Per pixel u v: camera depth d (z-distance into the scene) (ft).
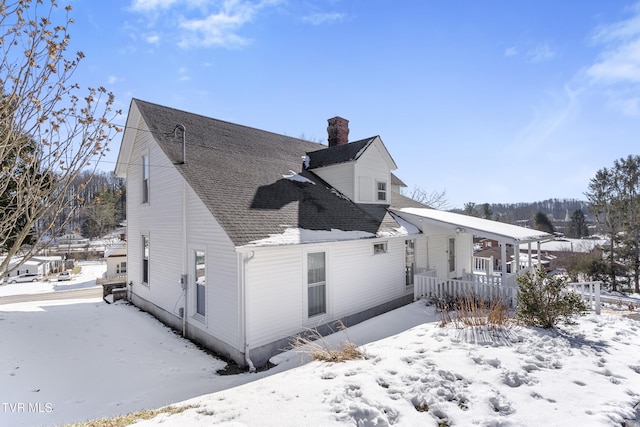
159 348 26.04
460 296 30.27
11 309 37.96
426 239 43.57
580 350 17.17
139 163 39.11
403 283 38.24
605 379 13.65
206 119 39.73
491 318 22.40
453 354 16.30
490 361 15.16
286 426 10.29
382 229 35.12
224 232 23.95
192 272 28.48
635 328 22.40
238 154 36.55
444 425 10.50
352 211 36.65
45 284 103.19
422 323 26.40
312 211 31.91
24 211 13.74
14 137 13.01
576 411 11.03
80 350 24.56
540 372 14.29
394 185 57.77
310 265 27.91
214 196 26.32
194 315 28.19
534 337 19.10
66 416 15.25
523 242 33.65
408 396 12.14
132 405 16.20
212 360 23.86
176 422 10.99
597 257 106.22
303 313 26.73
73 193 15.30
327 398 12.12
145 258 38.55
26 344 24.58
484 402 11.66
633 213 100.63
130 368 21.85
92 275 127.34
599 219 109.81
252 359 22.80
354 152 41.24
